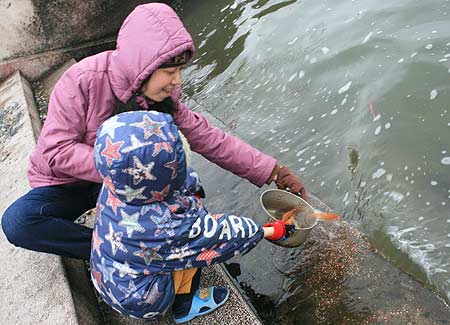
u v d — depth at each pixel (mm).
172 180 1777
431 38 3691
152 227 1831
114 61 2084
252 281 2588
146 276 1924
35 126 4004
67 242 2266
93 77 2125
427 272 2375
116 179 1723
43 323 2197
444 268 2371
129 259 1880
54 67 5547
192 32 5816
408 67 3555
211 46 5312
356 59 3926
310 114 3723
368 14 4355
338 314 2273
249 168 2531
